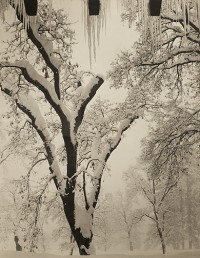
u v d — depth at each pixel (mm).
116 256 5566
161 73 8906
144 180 11133
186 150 8727
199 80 8969
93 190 7746
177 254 5723
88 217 7582
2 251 6059
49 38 7668
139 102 8586
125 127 8383
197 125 8734
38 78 7539
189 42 8914
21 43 8195
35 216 8305
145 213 11383
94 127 8445
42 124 7949
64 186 7566
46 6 7902
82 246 7410
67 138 7633
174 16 7273
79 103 7812
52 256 5543
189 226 11250
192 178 10984
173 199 11258
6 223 10945
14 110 8203
